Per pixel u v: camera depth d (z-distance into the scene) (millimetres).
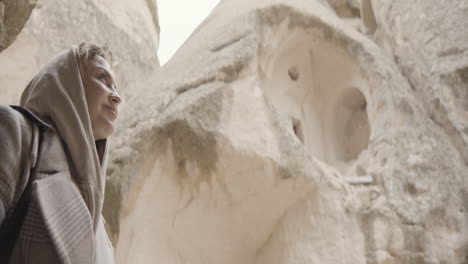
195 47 4766
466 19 4770
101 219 866
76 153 721
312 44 5066
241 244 3811
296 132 5148
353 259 3490
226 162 3557
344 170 4961
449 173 4000
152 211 3541
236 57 4082
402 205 3732
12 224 590
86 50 868
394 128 4262
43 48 4090
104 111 839
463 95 4469
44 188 609
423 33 4949
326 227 3596
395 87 4516
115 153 3549
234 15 4875
